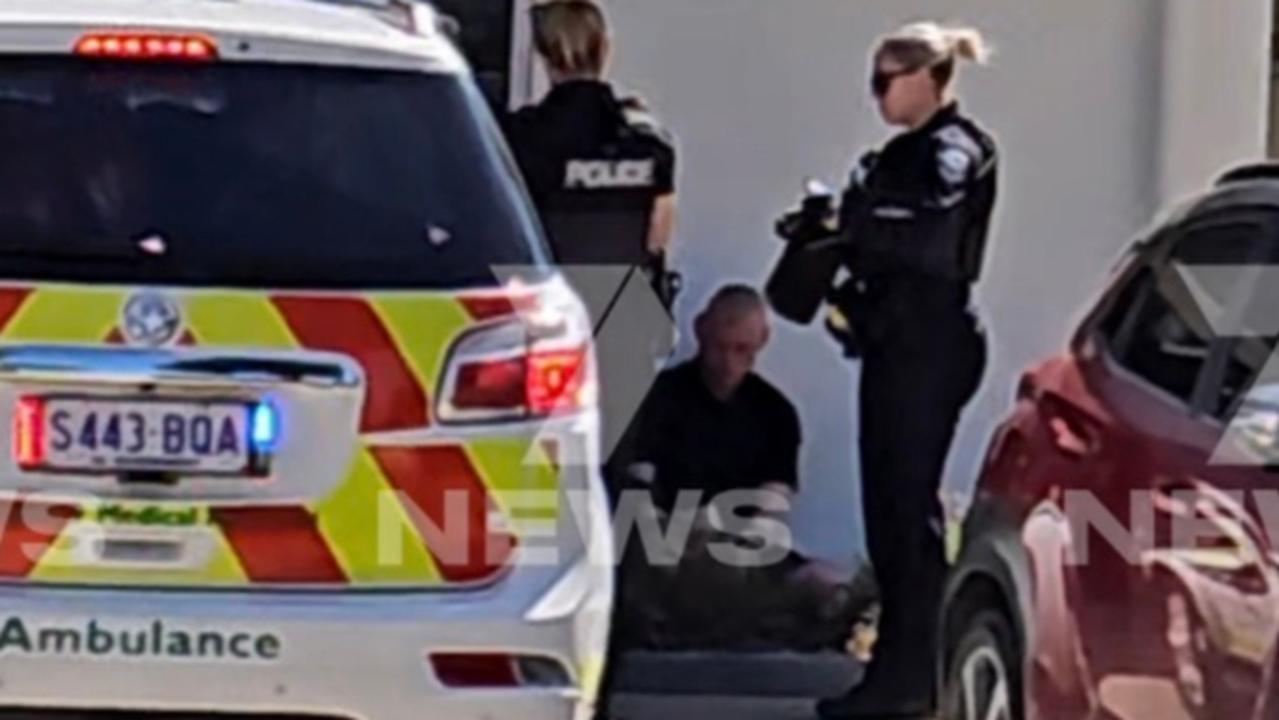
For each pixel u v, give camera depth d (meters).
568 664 7.05
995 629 8.60
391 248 7.10
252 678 6.85
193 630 6.82
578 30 10.47
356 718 6.92
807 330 12.47
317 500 6.90
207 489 6.87
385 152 7.29
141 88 7.24
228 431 6.87
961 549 8.91
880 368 10.51
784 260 11.18
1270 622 6.71
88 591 6.82
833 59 12.63
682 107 12.60
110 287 6.87
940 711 9.16
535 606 7.00
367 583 6.93
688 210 12.62
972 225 10.47
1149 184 12.79
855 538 12.50
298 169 7.20
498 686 6.99
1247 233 7.80
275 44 7.36
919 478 10.53
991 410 12.67
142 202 7.04
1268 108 13.03
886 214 10.35
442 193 7.24
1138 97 12.78
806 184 12.61
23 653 6.79
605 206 10.47
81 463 6.83
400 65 7.44
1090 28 12.74
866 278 10.50
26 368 6.80
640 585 11.11
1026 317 12.80
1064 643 8.00
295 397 6.90
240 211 7.08
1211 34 12.66
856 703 10.62
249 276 6.96
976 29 12.70
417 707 6.92
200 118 7.23
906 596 10.58
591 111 10.47
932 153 10.30
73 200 7.01
